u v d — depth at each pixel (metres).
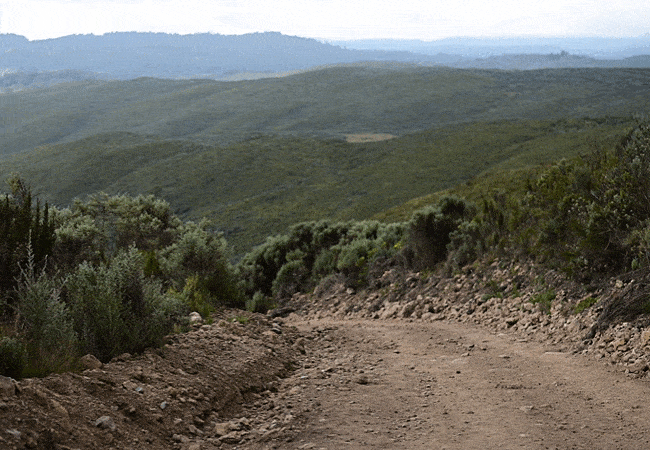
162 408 4.50
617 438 4.28
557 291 10.00
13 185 10.27
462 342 9.16
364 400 5.59
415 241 16.69
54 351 4.79
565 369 6.64
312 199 127.44
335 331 10.85
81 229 12.14
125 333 5.74
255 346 7.63
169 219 21.30
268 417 5.02
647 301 7.34
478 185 34.19
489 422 4.80
